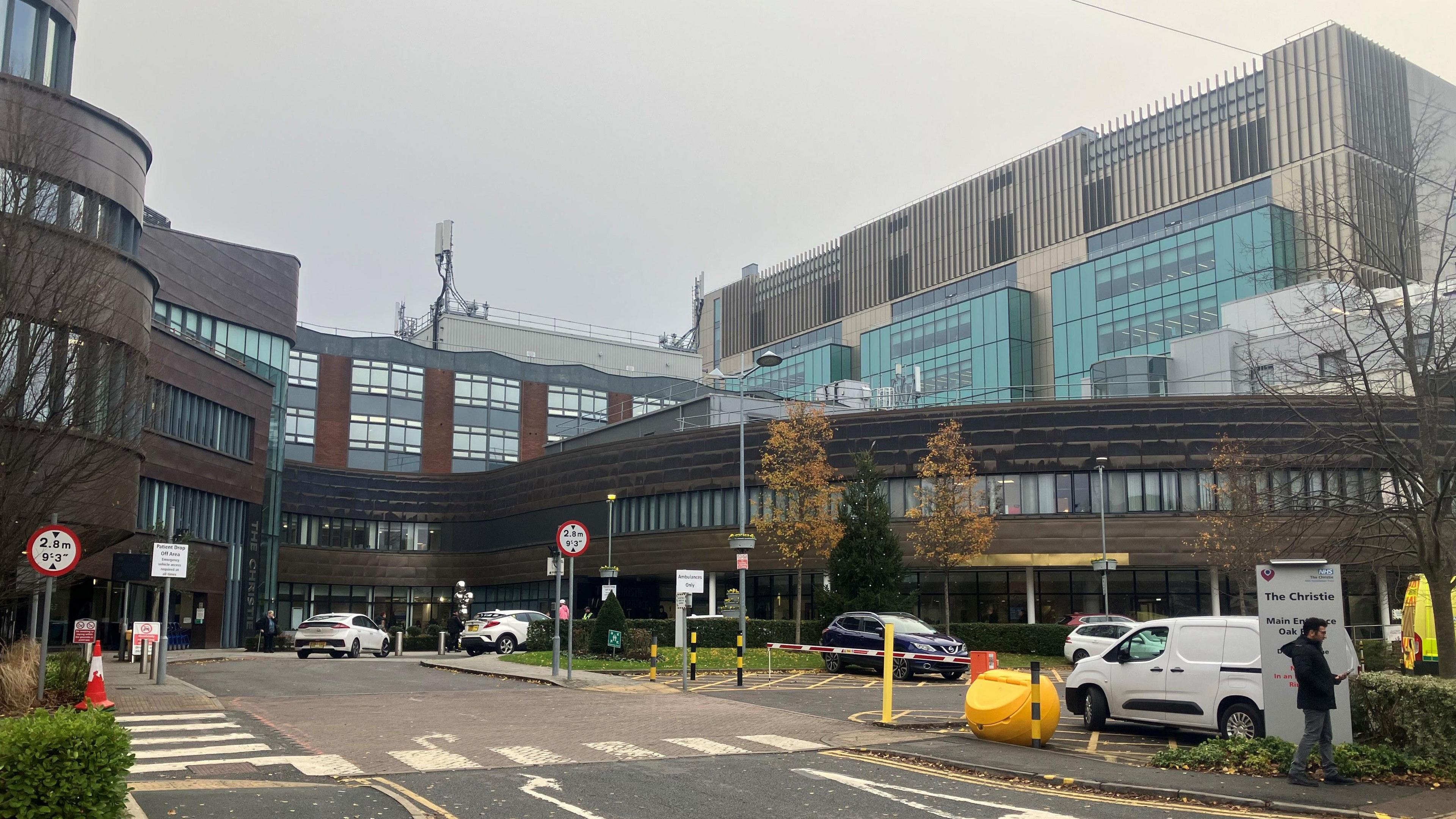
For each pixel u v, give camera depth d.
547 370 86.94
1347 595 45.66
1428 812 10.87
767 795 11.48
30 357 17.58
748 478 51.88
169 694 20.25
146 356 29.64
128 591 39.22
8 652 18.91
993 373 84.81
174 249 50.69
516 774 12.57
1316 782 12.12
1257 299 58.84
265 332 56.75
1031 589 47.78
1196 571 47.50
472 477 69.81
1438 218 19.08
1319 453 17.98
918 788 12.03
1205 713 15.50
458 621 56.75
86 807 8.22
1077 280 81.56
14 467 17.39
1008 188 91.75
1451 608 18.52
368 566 68.19
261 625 47.81
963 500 42.28
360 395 79.50
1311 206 20.44
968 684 27.59
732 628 38.28
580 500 59.78
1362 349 22.44
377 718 17.77
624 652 32.97
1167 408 46.78
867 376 97.25
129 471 28.03
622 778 12.34
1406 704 12.99
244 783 11.45
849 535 39.50
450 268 98.88
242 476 51.69
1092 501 46.91
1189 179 78.94
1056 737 16.52
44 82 28.20
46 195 19.19
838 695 22.98
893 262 100.88
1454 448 16.05
